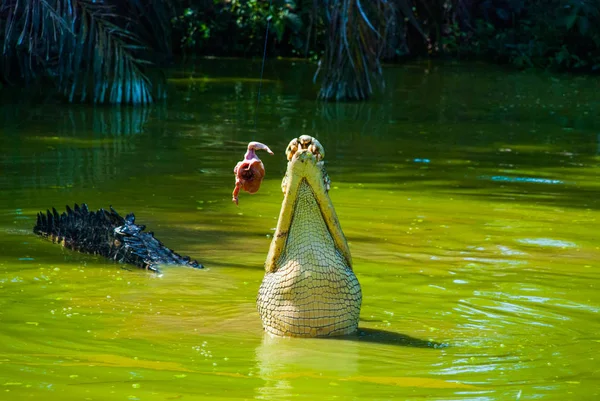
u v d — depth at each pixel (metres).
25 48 29.86
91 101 27.62
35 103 26.78
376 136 22.48
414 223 13.32
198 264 10.83
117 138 20.88
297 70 40.78
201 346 7.71
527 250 11.81
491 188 16.17
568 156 20.09
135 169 17.08
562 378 6.95
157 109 26.47
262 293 8.17
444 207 14.47
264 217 13.55
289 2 47.59
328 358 7.41
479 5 51.72
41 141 20.14
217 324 8.47
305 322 7.93
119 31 27.30
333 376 6.94
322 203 7.82
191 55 46.59
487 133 23.59
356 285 8.12
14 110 25.17
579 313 9.02
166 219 13.21
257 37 47.78
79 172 16.62
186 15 47.06
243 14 48.38
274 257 8.06
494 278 10.40
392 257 11.33
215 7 48.75
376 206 14.44
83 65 30.61
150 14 37.19
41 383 6.65
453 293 9.73
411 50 49.41
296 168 7.70
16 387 6.55
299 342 7.88
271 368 7.10
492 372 7.09
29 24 27.59
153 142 20.41
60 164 17.39
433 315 8.88
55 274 10.38
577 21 45.44
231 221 13.23
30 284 9.89
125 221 11.71
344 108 28.08
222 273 10.52
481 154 20.09
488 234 12.70
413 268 10.82
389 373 7.03
